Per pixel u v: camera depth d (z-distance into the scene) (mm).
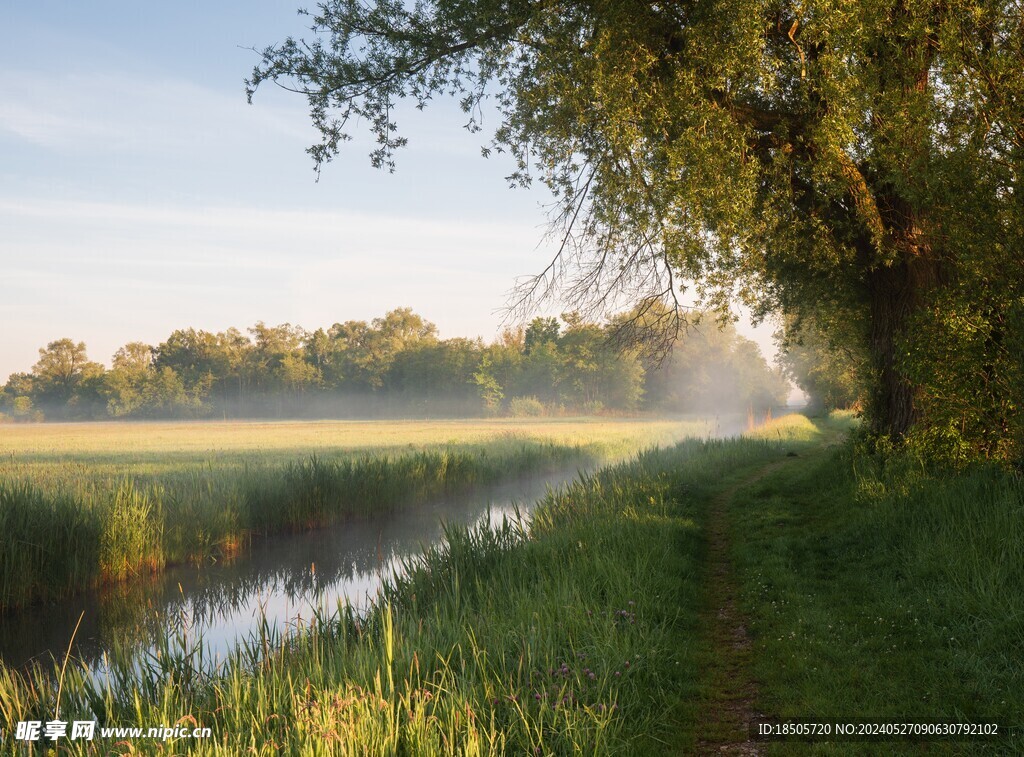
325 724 4570
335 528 18156
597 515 12938
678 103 10938
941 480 10562
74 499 13773
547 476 28266
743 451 25656
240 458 29047
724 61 10383
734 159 11031
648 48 11812
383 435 51219
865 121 11141
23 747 5215
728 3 10219
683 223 11367
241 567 14469
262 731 4984
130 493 15086
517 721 5078
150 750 4730
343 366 150250
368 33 12172
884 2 10383
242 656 7148
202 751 4613
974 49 9375
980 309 10062
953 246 10016
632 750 4914
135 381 146500
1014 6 9391
